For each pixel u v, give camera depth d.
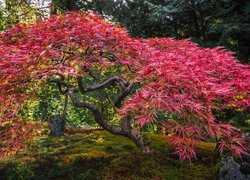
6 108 3.49
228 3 7.27
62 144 4.73
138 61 3.51
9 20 8.15
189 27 9.35
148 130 6.78
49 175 3.83
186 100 2.60
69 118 7.66
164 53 3.41
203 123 2.72
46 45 3.19
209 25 8.30
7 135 3.97
